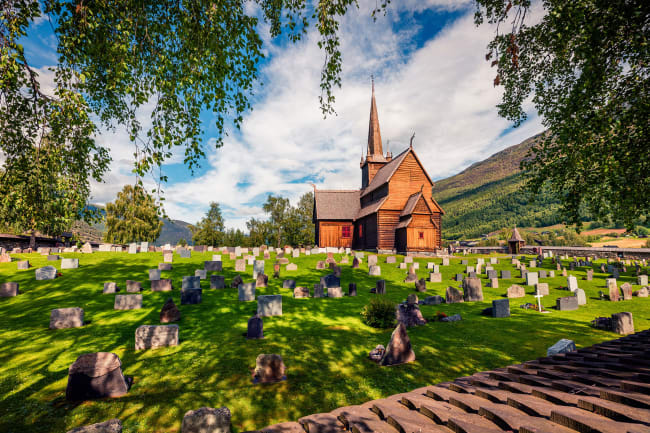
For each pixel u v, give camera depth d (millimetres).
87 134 5879
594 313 13633
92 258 26656
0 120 5684
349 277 24203
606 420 2416
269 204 73375
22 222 6043
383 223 38969
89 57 5758
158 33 6391
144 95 6180
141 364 8023
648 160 6473
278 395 6418
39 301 15234
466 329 11219
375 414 4059
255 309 14422
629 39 5859
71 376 6184
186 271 23469
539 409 2918
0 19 4316
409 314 12086
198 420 4770
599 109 6801
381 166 51281
